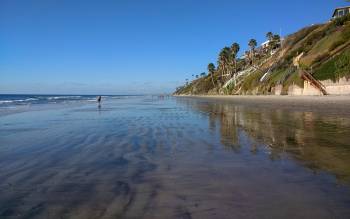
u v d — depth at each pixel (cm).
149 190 673
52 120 2473
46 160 1013
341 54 5988
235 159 958
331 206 548
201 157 1004
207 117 2539
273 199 592
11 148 1242
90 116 2842
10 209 580
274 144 1188
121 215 537
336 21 7969
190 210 551
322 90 5897
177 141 1343
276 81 8250
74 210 567
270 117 2319
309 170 792
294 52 8888
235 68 13412
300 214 519
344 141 1198
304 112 2677
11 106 5025
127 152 1126
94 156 1066
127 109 3953
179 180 745
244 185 687
